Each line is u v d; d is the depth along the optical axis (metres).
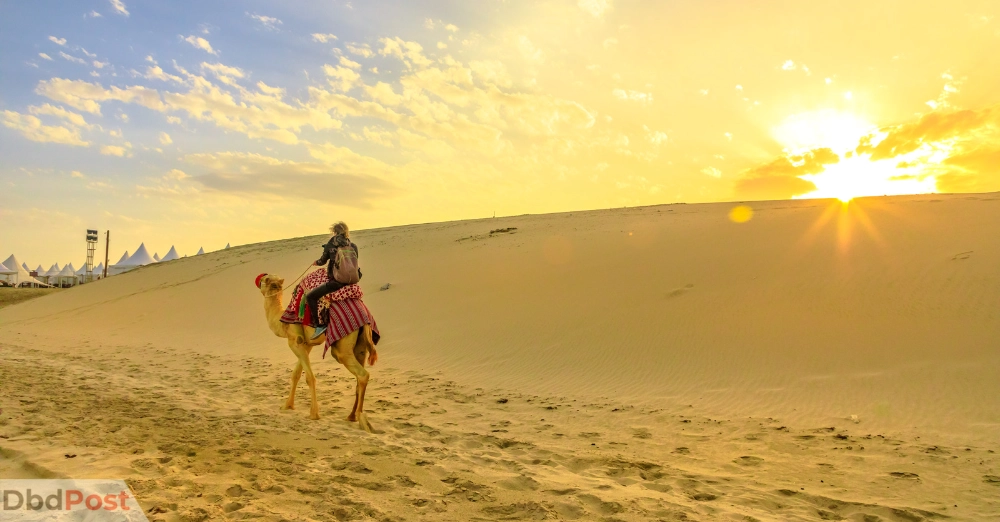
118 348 21.59
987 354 11.45
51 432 7.05
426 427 9.49
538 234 36.72
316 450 7.06
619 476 6.93
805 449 8.41
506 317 19.77
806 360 12.88
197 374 15.30
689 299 18.00
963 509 5.92
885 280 16.09
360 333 9.58
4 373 12.62
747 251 21.81
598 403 11.80
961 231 19.30
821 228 23.47
